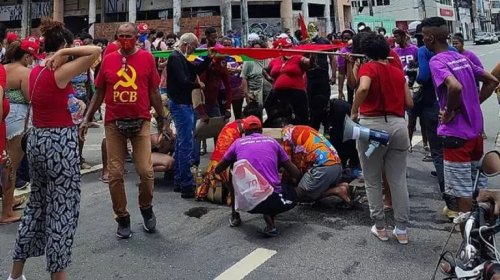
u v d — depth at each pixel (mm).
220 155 5699
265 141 4809
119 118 4465
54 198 3412
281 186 4742
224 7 35906
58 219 3389
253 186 4508
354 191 5641
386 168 4445
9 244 4582
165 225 5016
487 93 4254
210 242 4543
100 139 10289
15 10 44719
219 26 35281
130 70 4461
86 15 42562
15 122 5098
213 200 5734
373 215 4504
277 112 6586
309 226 4918
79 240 4621
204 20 35562
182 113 5785
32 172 3510
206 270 3924
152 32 14914
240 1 34531
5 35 5656
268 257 4156
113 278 3816
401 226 4398
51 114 3393
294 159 5340
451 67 4000
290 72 6863
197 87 5832
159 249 4387
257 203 4492
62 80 3326
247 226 4965
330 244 4418
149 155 4676
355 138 4238
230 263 4051
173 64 5648
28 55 5309
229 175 4992
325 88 8188
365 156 4383
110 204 5828
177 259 4156
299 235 4672
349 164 6340
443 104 4059
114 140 4535
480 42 53000
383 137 4152
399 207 4379
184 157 5914
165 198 6012
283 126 6297
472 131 3980
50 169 3389
